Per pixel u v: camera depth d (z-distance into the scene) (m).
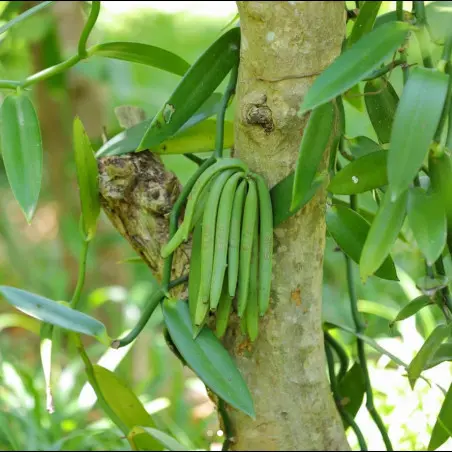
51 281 2.95
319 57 0.86
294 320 0.97
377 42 0.78
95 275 2.68
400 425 1.66
